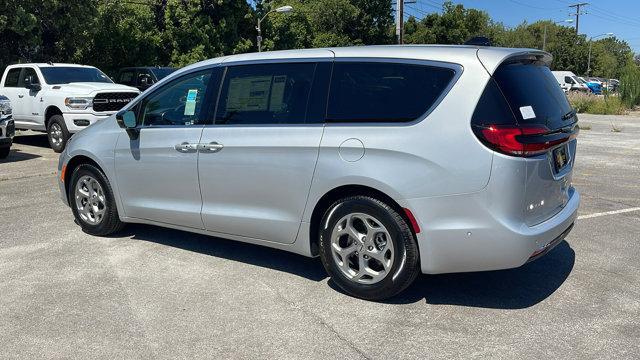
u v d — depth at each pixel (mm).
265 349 3455
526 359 3305
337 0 49656
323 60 4281
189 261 5004
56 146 12188
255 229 4547
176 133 4910
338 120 4102
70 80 13078
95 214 5672
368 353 3400
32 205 7027
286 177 4285
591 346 3447
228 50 30812
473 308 4008
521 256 3672
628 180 8781
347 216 4082
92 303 4113
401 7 32562
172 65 28094
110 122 5512
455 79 3756
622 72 30109
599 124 20031
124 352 3428
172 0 28234
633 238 5645
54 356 3387
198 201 4867
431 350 3422
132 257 5102
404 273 3914
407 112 3859
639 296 4203
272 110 4430
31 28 18641
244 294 4273
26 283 4480
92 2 21375
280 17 35625
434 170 3703
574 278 4562
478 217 3648
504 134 3584
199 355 3391
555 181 4008
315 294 4273
